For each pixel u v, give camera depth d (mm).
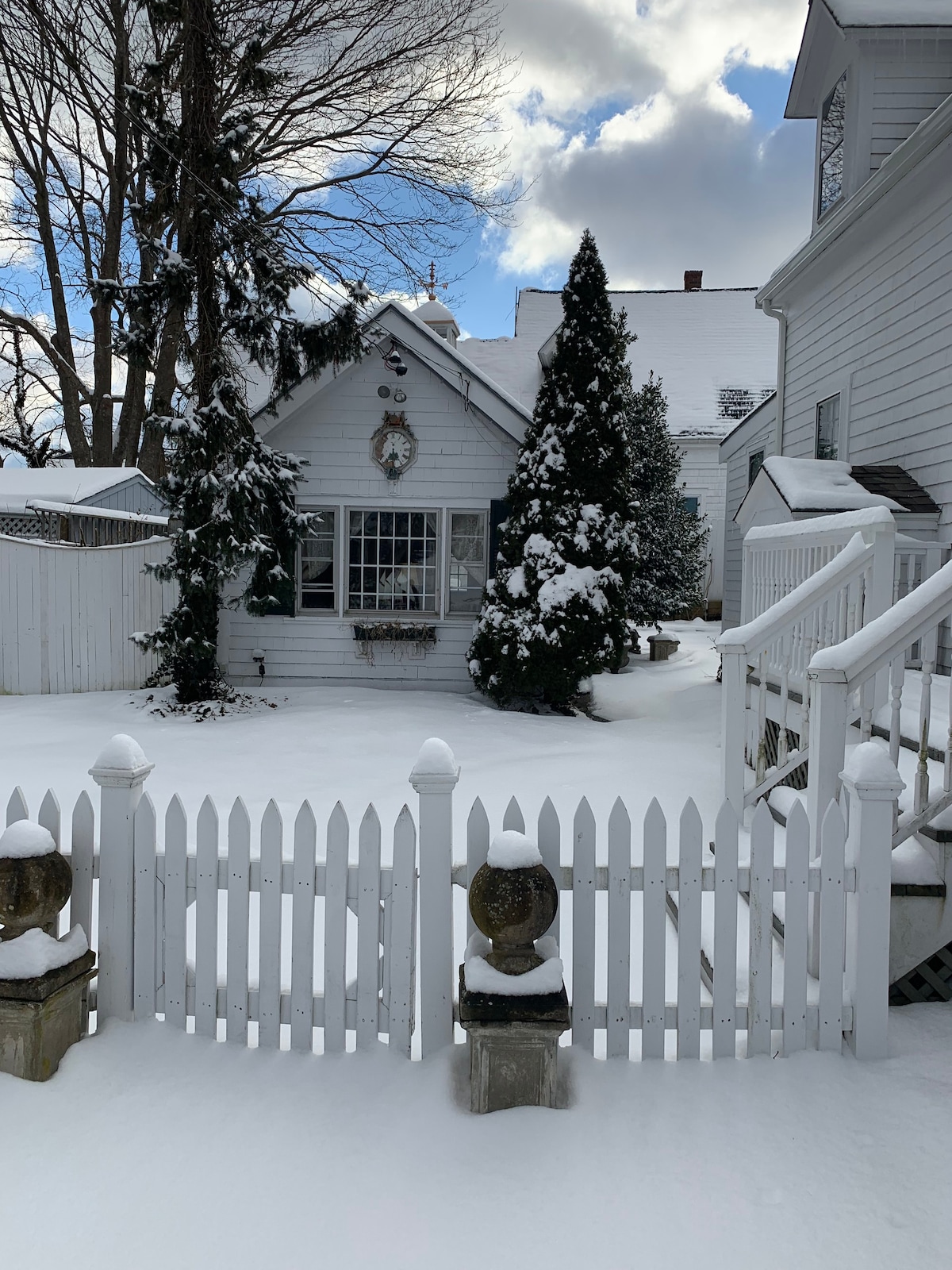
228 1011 2781
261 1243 2014
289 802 5852
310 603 11477
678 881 2699
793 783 5645
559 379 10125
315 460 11203
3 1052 2605
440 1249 1995
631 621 16906
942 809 3201
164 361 14250
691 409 25172
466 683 11352
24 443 23828
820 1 9555
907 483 8156
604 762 6953
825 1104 2498
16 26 11562
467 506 11219
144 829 2830
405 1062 2678
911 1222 2070
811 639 5105
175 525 11195
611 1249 1995
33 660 10430
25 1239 2025
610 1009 2707
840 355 9984
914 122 9125
